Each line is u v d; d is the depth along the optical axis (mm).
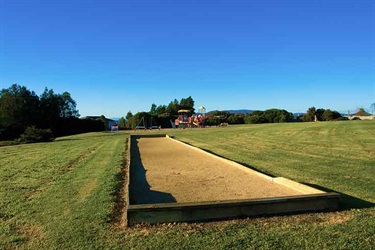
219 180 7945
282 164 9633
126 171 9469
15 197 6363
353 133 18828
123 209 5488
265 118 55250
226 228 4430
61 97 66375
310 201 5188
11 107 52000
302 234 4137
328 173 7949
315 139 16906
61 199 6090
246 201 4969
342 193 6059
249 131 26828
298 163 9656
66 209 5453
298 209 5148
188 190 6988
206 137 23219
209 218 4855
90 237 4234
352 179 7180
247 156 11812
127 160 11828
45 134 26906
